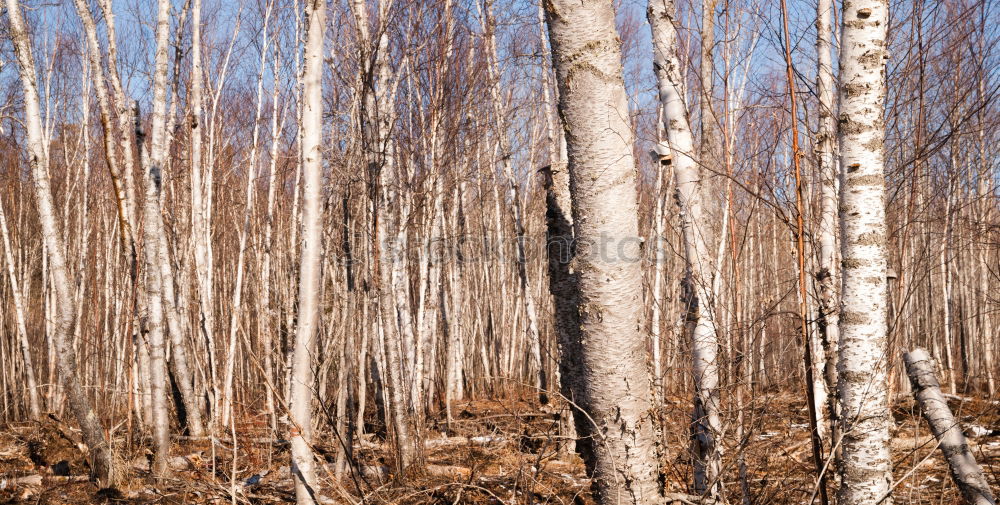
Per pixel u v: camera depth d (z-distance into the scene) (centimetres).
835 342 439
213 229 1324
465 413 1182
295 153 1239
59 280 694
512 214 1563
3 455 879
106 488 703
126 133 870
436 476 693
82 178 1600
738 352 441
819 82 505
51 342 1340
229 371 1021
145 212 769
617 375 298
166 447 742
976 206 1070
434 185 991
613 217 292
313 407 832
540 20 1118
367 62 826
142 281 1027
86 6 779
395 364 752
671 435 450
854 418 347
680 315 472
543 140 1577
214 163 1334
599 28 288
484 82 1071
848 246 351
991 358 1462
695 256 448
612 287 294
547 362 1028
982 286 1499
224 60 1358
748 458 465
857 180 347
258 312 1059
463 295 1678
